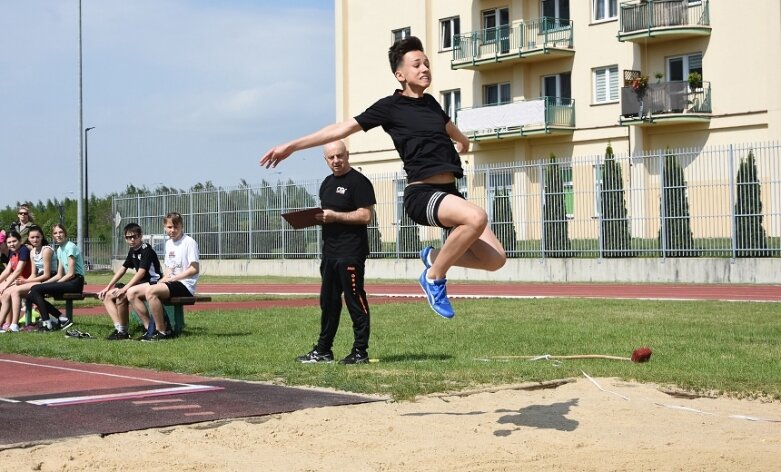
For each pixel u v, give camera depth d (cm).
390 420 660
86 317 1725
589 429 635
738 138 3250
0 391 812
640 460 546
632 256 2606
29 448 579
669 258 2531
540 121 3675
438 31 4162
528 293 2358
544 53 3684
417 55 597
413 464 541
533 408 710
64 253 1474
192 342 1212
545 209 2766
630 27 3419
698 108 3316
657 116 3338
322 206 978
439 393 767
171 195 3806
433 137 582
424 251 594
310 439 605
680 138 3400
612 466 532
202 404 718
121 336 1294
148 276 1302
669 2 3331
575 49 3691
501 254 571
